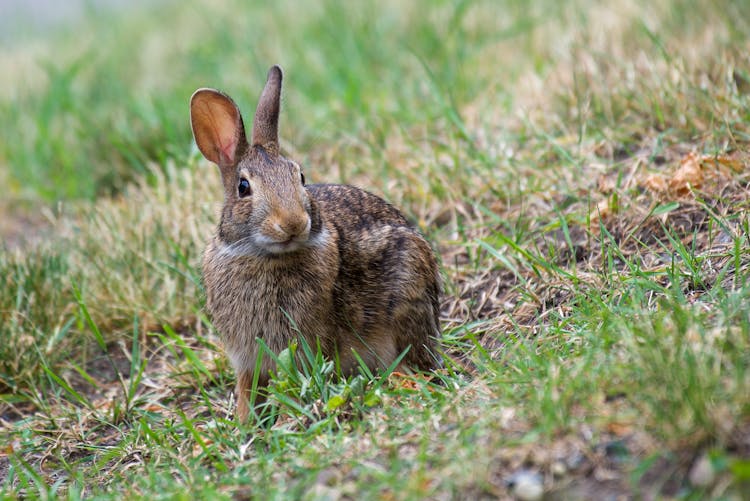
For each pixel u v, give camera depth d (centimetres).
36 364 1066
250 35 1859
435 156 1244
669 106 1204
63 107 1648
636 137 1205
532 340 905
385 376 854
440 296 1031
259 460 753
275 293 893
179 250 1150
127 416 974
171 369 1045
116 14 2484
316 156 1366
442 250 1155
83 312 1059
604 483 640
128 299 1141
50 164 1554
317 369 857
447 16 1734
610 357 736
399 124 1353
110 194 1451
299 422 828
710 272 900
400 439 741
